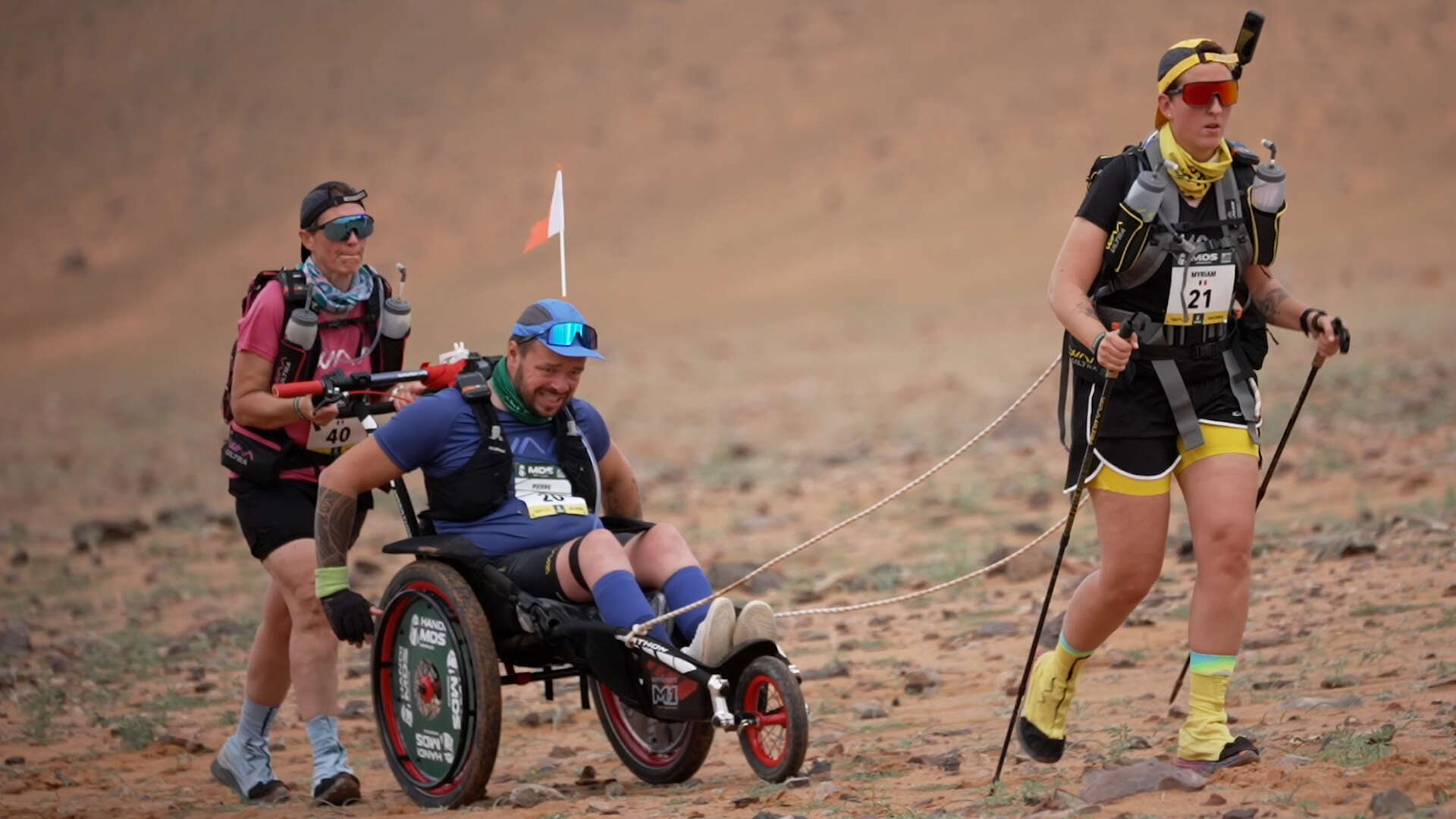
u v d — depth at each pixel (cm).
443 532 2581
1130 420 2248
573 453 2600
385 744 2644
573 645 2486
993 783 2305
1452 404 6888
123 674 4053
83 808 2717
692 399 13412
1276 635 3228
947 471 7081
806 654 3762
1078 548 4650
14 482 10600
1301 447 6259
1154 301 2239
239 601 5147
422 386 2683
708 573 4734
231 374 2694
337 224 2659
